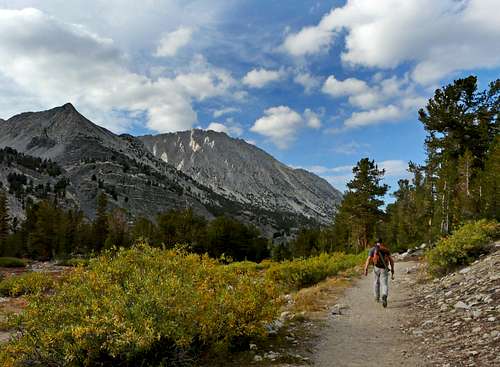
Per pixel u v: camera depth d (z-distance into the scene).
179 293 6.16
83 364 5.56
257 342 7.62
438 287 12.03
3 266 42.31
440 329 7.78
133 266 7.15
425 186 43.38
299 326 9.13
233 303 7.01
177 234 81.38
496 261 11.71
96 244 86.00
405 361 6.27
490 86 33.72
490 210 26.69
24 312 5.89
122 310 5.66
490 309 8.04
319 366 6.30
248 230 89.94
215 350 6.62
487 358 5.66
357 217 53.06
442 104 34.78
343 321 9.62
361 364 6.31
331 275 21.28
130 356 5.61
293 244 99.81
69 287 6.55
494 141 29.52
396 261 28.92
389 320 9.45
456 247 14.22
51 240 75.19
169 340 6.06
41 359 5.68
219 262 8.69
